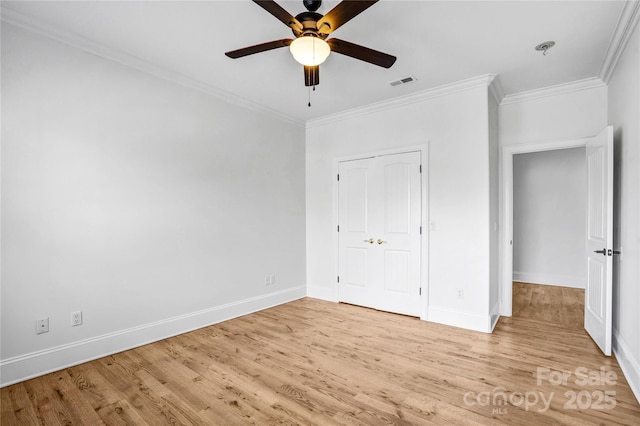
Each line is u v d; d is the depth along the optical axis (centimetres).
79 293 264
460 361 262
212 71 320
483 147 331
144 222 304
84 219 267
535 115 363
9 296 231
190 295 339
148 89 308
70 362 258
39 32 242
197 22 239
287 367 254
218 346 297
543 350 283
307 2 194
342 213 444
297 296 467
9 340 231
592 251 306
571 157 523
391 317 379
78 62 263
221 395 215
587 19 232
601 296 279
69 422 189
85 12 227
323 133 466
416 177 377
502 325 348
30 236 240
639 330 212
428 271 367
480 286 333
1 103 228
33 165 241
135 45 272
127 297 292
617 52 267
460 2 213
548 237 543
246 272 397
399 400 208
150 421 189
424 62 299
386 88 359
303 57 199
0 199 227
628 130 247
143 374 244
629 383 225
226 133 376
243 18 234
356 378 236
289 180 459
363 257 423
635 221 227
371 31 248
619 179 274
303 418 191
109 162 281
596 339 293
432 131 365
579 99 340
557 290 502
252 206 406
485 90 329
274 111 432
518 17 230
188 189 339
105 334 278
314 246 477
